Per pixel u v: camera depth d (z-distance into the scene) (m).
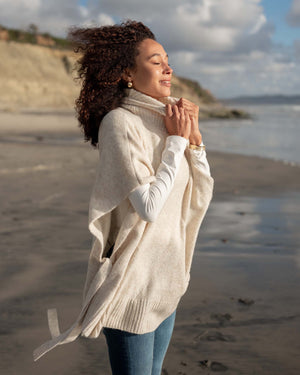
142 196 1.53
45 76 68.88
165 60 1.77
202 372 2.52
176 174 1.70
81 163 11.26
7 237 5.06
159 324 1.74
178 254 1.72
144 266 1.65
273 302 3.52
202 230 5.79
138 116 1.70
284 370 2.57
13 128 24.25
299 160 15.02
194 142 1.79
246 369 2.56
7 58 68.56
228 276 4.08
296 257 4.69
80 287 3.67
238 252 4.86
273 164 12.84
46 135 20.42
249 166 12.31
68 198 7.23
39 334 2.91
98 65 1.71
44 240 4.99
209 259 4.57
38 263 4.21
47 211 6.34
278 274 4.15
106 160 1.58
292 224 6.21
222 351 2.76
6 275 3.87
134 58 1.73
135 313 1.63
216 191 8.62
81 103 1.80
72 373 2.49
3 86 58.12
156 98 1.81
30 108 49.22
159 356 1.84
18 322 3.05
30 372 2.48
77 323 1.60
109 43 1.71
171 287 1.70
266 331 3.03
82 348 2.78
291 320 3.21
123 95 1.74
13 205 6.64
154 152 1.68
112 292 1.56
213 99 119.12
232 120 49.47
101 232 1.61
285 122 45.12
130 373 1.66
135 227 1.60
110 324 1.61
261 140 23.02
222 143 21.06
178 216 1.75
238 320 3.19
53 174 9.51
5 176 9.05
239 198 8.01
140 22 1.80
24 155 12.41
